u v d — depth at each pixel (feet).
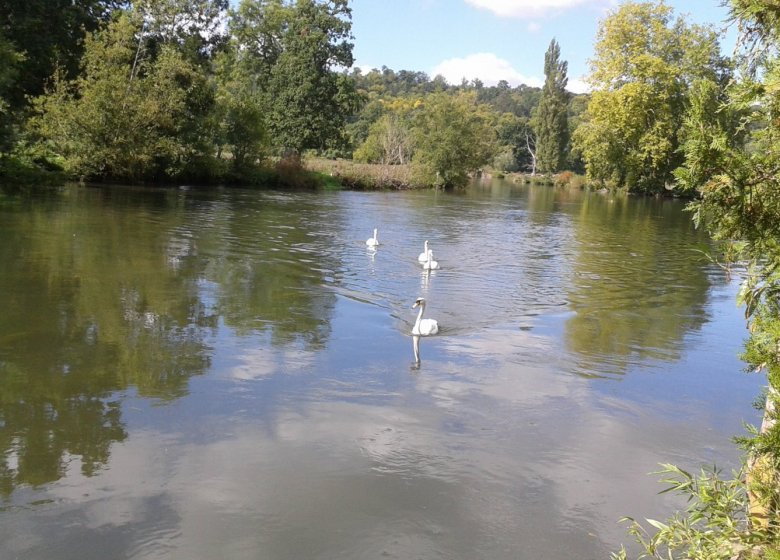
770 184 10.09
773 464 9.90
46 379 25.30
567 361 30.91
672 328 38.04
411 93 582.35
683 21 163.43
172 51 118.93
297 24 189.26
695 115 10.32
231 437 21.29
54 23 113.80
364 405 24.39
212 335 31.83
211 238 62.18
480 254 63.57
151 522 16.53
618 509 18.06
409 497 18.21
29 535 15.84
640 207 144.36
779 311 10.37
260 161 147.74
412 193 164.96
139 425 21.84
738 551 10.25
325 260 54.85
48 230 59.31
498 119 417.28
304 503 17.67
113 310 35.04
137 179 118.21
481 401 25.40
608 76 167.84
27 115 107.76
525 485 19.15
